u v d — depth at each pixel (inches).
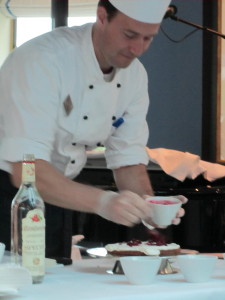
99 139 111.7
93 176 173.2
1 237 108.7
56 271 88.7
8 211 108.3
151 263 77.8
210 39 234.8
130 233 157.5
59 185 94.7
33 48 101.7
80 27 106.3
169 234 159.9
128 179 114.5
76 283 79.0
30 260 78.0
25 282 70.2
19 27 229.3
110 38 99.0
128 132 114.6
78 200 93.1
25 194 78.4
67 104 103.7
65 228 115.8
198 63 238.4
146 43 99.9
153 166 174.7
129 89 112.0
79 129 106.9
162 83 245.9
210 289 75.5
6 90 100.3
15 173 96.7
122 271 86.6
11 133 97.3
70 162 111.2
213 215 160.7
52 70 100.3
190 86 240.8
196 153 240.8
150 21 96.3
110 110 109.3
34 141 96.3
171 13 156.1
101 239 160.4
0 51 230.8
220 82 234.8
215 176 168.4
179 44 241.9
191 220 160.9
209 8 233.9
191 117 241.6
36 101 97.7
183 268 80.5
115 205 89.1
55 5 215.5
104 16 99.7
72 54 102.9
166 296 72.4
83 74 104.0
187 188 163.0
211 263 80.2
